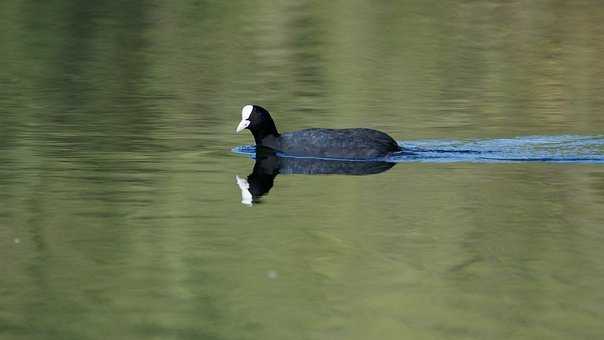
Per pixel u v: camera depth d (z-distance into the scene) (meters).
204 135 21.61
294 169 18.56
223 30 37.06
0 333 10.70
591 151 19.75
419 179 17.61
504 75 29.00
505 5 41.56
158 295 11.88
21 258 13.30
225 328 10.77
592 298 11.63
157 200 16.25
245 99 25.77
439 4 42.25
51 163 18.78
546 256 13.25
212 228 14.66
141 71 29.66
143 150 20.02
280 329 10.73
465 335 10.52
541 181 17.36
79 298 11.81
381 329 10.71
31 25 37.59
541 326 10.75
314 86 27.58
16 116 23.28
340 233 14.36
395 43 34.41
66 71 29.55
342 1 43.16
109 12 40.56
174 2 42.94
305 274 12.62
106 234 14.35
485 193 16.58
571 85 27.52
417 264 12.97
